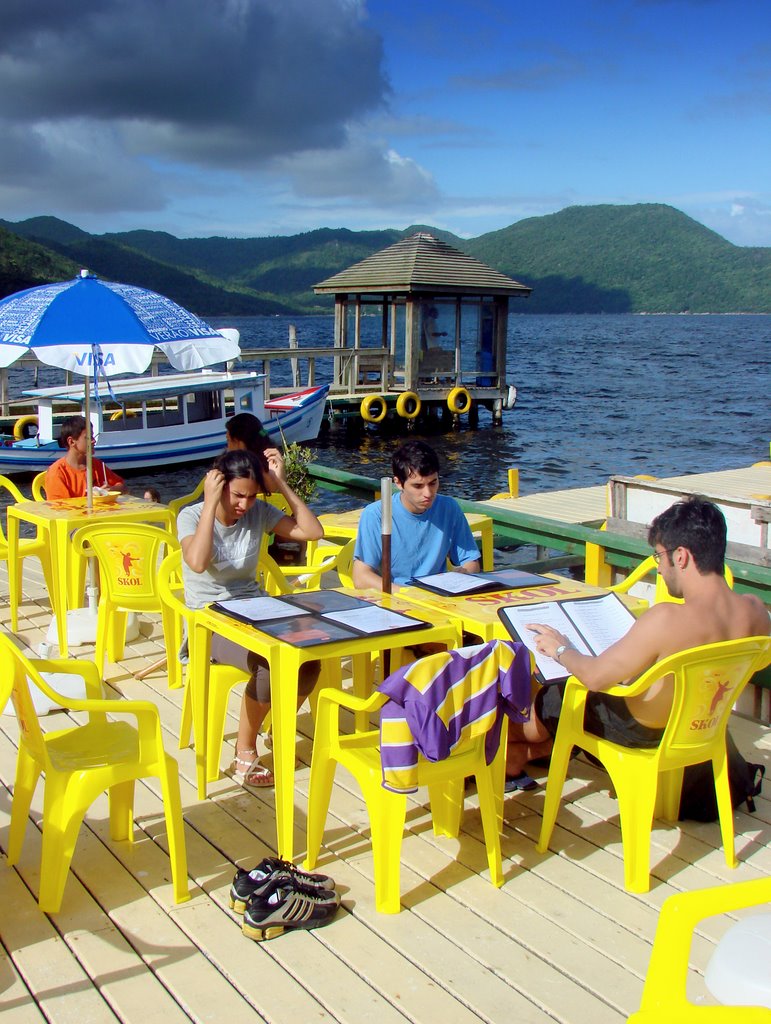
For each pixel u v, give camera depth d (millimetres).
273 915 2793
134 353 5473
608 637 3412
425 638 3311
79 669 3256
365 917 2914
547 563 6828
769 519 6492
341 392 25406
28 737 2984
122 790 3299
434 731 2727
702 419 28969
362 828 3473
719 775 3184
